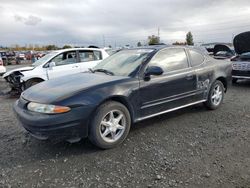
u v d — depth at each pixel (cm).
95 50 947
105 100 400
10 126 521
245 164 345
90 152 393
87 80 434
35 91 418
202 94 561
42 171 340
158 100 472
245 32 989
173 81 491
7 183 314
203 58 573
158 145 412
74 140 382
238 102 679
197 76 541
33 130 370
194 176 318
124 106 417
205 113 576
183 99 520
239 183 301
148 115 461
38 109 371
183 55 534
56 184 310
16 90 898
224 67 610
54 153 392
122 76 448
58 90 399
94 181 314
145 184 305
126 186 302
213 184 301
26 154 391
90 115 382
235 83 1002
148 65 465
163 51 501
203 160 358
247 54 947
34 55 3297
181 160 360
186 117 548
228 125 498
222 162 351
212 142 419
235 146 402
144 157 373
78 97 376
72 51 901
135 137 446
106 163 358
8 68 2173
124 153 387
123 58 514
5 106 718
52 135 364
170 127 491
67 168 347
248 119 533
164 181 310
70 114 366
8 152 398
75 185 307
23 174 334
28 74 823
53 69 857
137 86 437
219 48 1384
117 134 415
